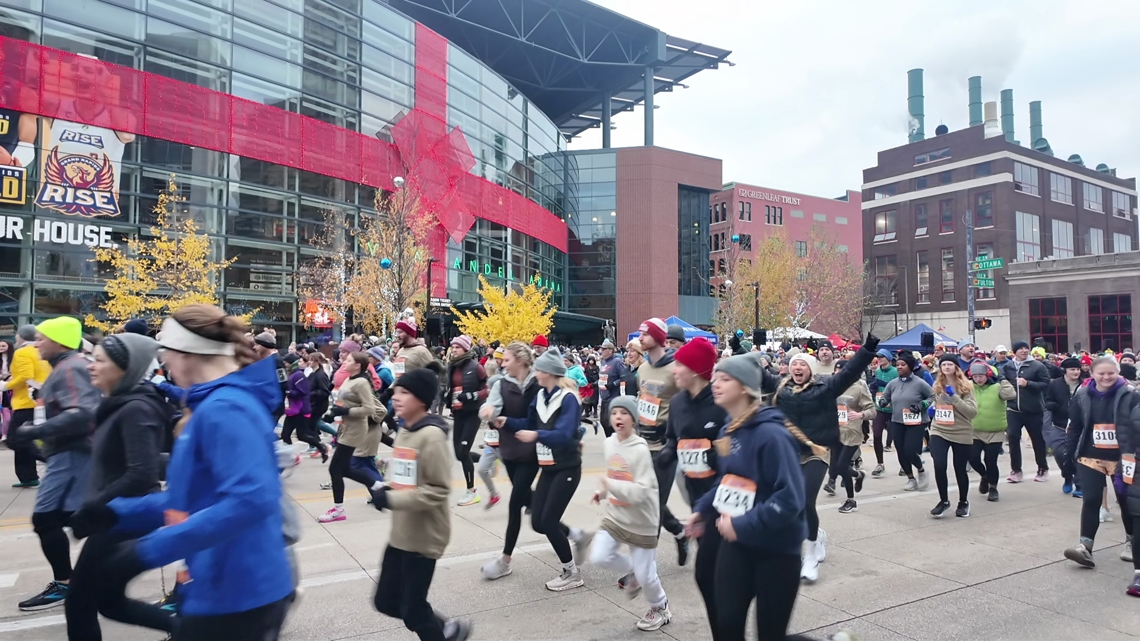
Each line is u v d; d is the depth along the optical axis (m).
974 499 8.62
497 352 12.27
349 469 7.06
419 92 35.03
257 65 28.22
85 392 4.30
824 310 54.53
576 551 5.63
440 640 3.44
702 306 56.84
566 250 53.91
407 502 3.34
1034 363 10.07
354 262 29.52
